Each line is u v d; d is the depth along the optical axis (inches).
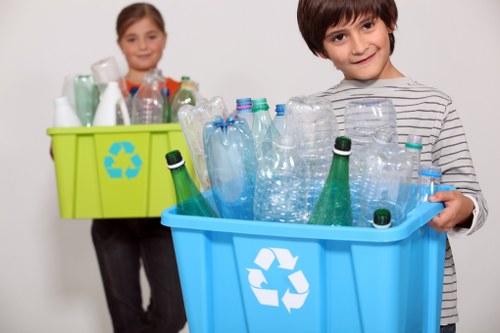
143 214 70.9
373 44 49.5
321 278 34.5
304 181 37.7
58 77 106.9
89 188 71.4
